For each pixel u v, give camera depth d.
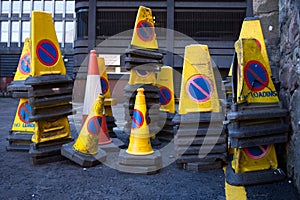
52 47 3.62
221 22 14.20
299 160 2.47
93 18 14.16
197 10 14.23
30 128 4.20
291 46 2.72
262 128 2.66
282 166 2.93
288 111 2.77
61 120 3.75
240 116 2.58
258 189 2.58
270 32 3.44
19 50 24.38
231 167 2.96
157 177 3.05
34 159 3.47
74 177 3.03
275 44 3.36
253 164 2.77
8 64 24.45
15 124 4.25
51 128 3.62
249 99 2.71
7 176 3.04
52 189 2.67
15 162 3.60
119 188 2.71
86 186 2.76
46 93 3.47
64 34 24.45
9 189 2.66
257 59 2.80
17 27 25.00
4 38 25.03
